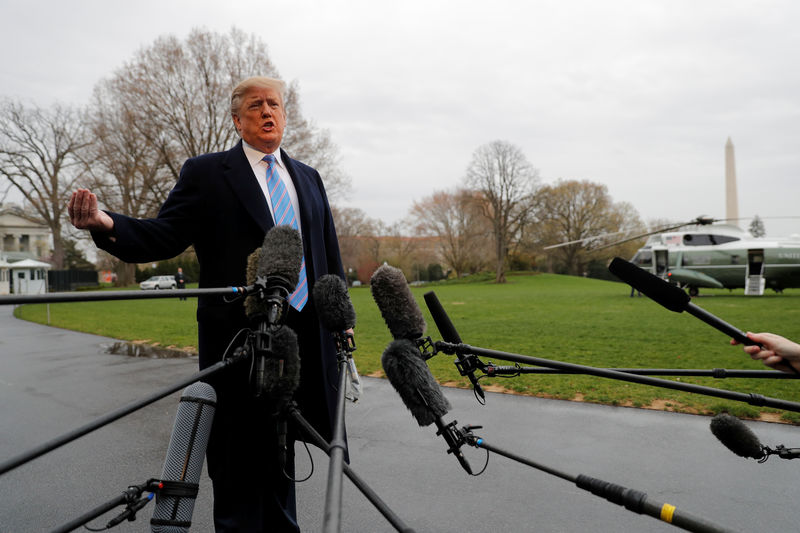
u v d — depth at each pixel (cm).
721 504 334
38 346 1190
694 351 881
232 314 245
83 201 203
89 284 5444
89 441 495
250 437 241
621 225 6538
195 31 3042
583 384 667
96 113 3250
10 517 340
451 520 322
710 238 2609
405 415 553
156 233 237
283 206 264
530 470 397
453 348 198
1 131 4344
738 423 193
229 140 3153
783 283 2544
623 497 145
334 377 264
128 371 846
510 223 5731
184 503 199
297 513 336
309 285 265
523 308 1973
